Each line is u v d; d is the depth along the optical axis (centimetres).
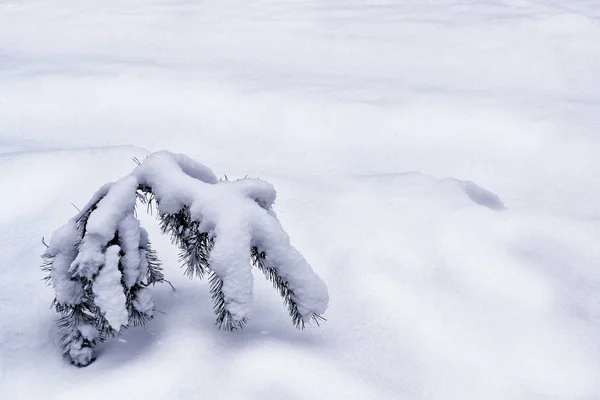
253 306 248
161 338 218
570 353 222
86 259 183
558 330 235
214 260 186
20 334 223
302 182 388
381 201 346
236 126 536
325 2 1080
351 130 525
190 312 236
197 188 197
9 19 1021
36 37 887
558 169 446
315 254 295
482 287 264
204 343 215
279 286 209
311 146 502
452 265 280
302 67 700
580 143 467
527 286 262
